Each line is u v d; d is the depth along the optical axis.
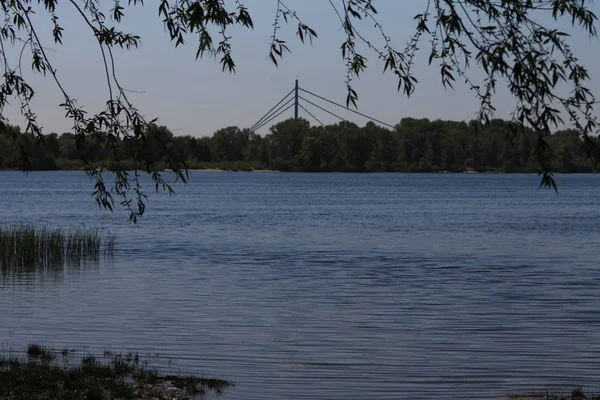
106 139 20.00
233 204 193.88
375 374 29.09
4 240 66.88
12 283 55.03
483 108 16.62
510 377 28.84
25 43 20.48
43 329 37.72
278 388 26.72
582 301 48.47
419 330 38.44
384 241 96.56
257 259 74.94
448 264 71.31
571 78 16.31
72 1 20.05
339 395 26.05
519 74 16.27
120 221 130.38
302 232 110.38
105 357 30.84
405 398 25.83
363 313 43.66
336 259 75.44
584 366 30.64
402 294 51.56
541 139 16.36
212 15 19.06
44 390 23.38
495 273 64.31
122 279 58.19
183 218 140.12
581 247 89.19
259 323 40.09
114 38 20.23
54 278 58.16
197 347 33.69
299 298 49.50
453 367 30.42
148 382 25.56
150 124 20.06
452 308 45.62
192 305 46.12
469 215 153.50
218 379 27.09
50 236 74.06
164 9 20.06
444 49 17.69
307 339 35.78
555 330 38.56
